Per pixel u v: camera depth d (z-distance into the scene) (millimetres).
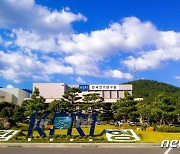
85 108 72062
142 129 46188
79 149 28438
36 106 53156
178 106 64500
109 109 79375
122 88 128750
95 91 127938
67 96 70062
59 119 35625
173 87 192000
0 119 46188
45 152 25922
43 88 119500
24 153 25125
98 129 44094
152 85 191125
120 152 26156
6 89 108250
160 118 55031
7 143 31984
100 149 28500
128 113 57500
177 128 43812
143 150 27828
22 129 44281
